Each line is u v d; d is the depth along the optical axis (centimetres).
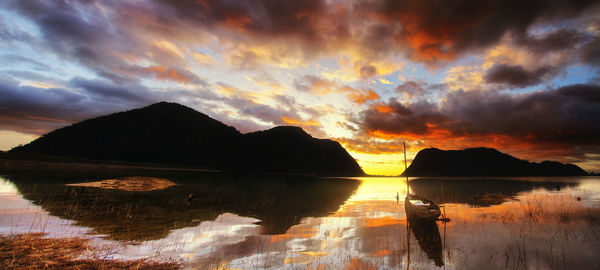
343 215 2053
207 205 2336
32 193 2428
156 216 1716
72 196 2377
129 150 11625
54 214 1595
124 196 2581
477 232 1502
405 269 934
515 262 1025
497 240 1335
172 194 2992
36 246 997
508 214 2116
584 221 1831
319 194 4000
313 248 1147
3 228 1228
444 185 7600
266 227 1548
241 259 979
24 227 1264
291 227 1570
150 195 2783
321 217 1945
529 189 5694
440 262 1012
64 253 942
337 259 1013
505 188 6072
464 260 1042
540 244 1269
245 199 2952
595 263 1027
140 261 912
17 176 4222
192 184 4694
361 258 1032
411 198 2361
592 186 7231
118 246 1064
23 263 827
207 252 1044
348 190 5025
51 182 3488
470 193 4425
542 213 2162
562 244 1274
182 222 1580
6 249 938
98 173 5669
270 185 5772
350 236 1376
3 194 2309
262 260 974
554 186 7075
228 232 1388
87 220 1488
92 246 1041
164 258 954
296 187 5631
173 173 7875
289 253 1068
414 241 1296
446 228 1600
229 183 5603
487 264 1004
